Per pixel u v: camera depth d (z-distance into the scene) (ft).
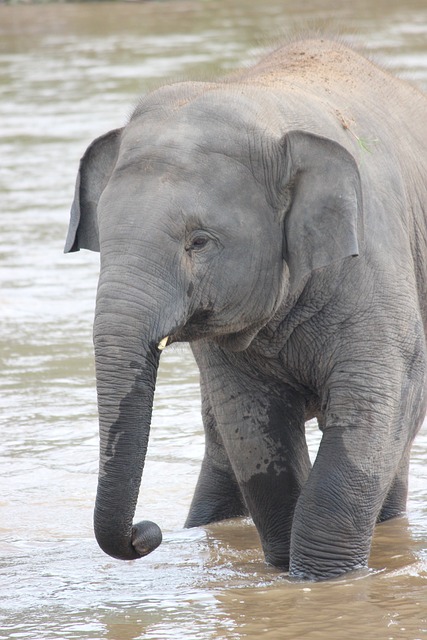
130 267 29.40
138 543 29.94
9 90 133.80
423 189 37.35
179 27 177.68
